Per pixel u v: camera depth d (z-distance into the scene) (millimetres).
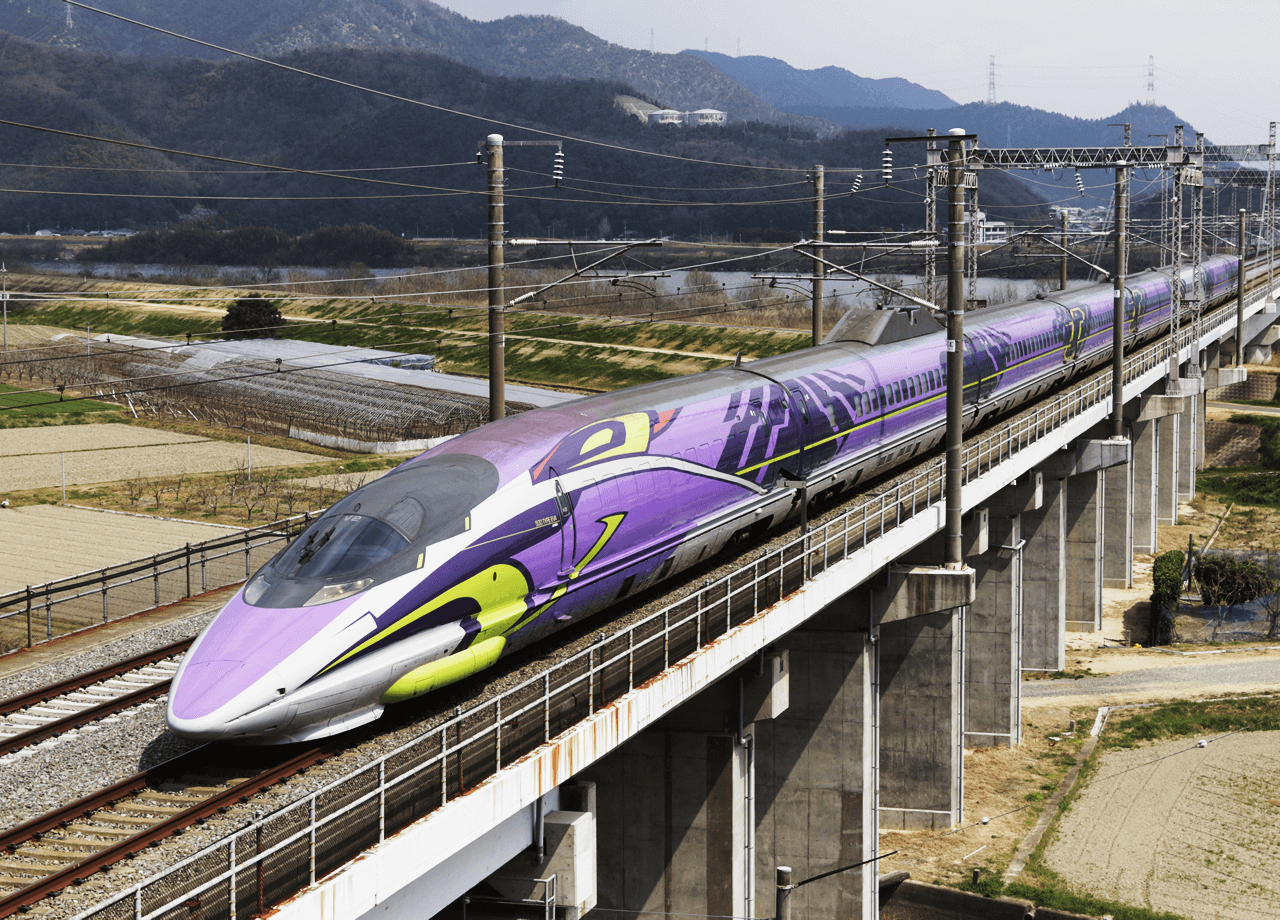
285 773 16891
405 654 18094
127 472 77188
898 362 38406
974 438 46656
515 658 21859
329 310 154500
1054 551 53281
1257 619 62781
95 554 55219
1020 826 39844
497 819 16234
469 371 119875
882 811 40125
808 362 34594
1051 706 50250
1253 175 111125
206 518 64375
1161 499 82125
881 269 126438
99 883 13984
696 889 28188
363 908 13836
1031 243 53375
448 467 20594
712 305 138000
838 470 33312
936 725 39344
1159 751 45594
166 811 16016
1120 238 50531
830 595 26703
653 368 115750
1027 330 51656
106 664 24797
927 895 36031
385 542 18641
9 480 74000
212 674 16703
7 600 27781
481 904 19109
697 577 27484
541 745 17531
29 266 193750
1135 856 37688
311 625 17328
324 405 92062
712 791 27891
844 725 32844
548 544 21031
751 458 28453
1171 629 58875
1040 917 34438
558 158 28062
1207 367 95875
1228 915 34250
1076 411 49469
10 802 16422
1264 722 47844
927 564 34188
